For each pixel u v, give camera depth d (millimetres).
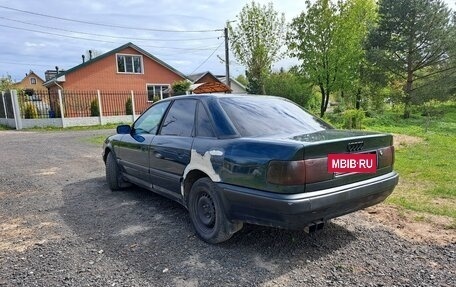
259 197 2596
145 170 4266
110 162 5188
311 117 3814
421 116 24266
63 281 2547
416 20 21969
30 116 19125
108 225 3738
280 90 25812
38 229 3666
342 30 21609
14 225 3812
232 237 3299
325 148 2602
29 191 5344
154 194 5023
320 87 23500
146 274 2627
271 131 3174
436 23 21750
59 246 3197
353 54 22000
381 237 3248
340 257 2852
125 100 23172
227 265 2750
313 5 22000
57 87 23062
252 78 26562
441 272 2570
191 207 3396
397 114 24734
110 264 2811
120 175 5168
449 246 3021
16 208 4457
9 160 8477
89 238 3377
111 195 5008
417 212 3920
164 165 3811
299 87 25234
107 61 24453
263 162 2592
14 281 2564
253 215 2723
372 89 23906
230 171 2852
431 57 22625
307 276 2553
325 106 23453
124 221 3855
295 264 2746
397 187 5016
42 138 13750
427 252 2914
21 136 14750
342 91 24281
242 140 2875
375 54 22297
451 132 15344
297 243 3143
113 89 24875
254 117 3316
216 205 3025
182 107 3842
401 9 21797
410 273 2570
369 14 23938
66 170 7027
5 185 5777
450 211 3881
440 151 8578
